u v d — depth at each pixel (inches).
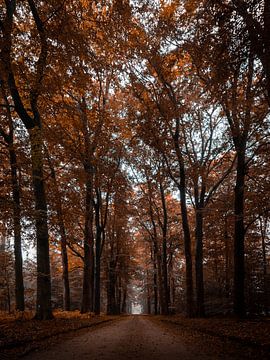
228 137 858.8
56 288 2015.3
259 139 660.7
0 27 563.5
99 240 1221.1
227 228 1199.6
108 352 336.5
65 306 1160.2
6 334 411.2
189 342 418.6
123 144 1109.1
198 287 954.7
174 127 951.0
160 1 735.7
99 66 636.1
